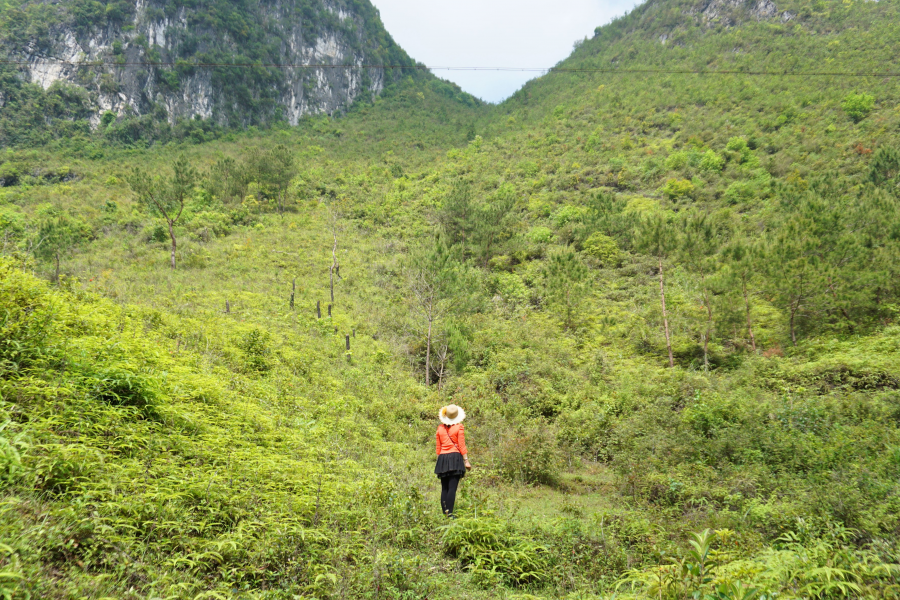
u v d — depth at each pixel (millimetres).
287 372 13594
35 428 3891
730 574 3109
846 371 14945
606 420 12195
